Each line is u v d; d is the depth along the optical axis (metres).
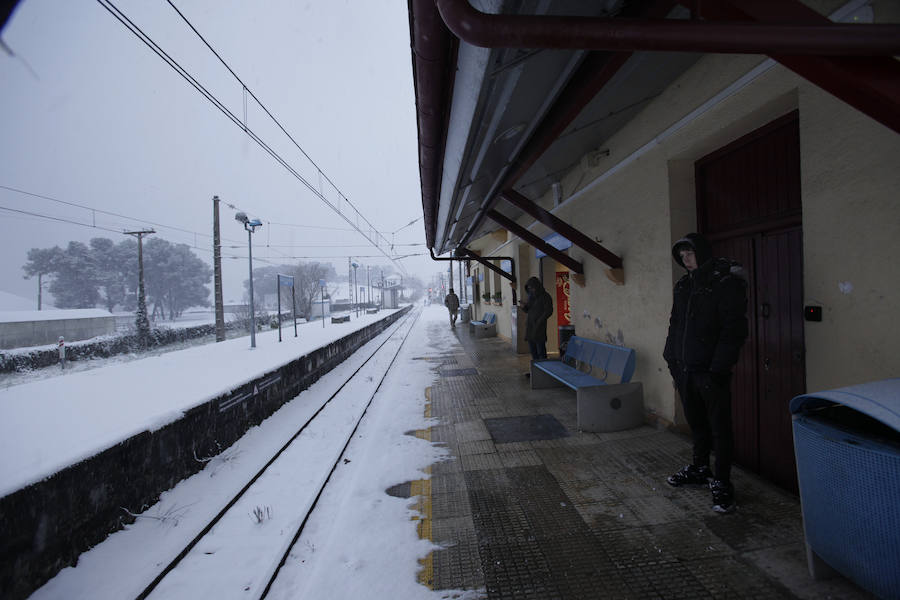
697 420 3.07
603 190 5.43
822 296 2.58
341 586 2.24
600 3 2.09
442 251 11.87
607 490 3.15
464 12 1.48
